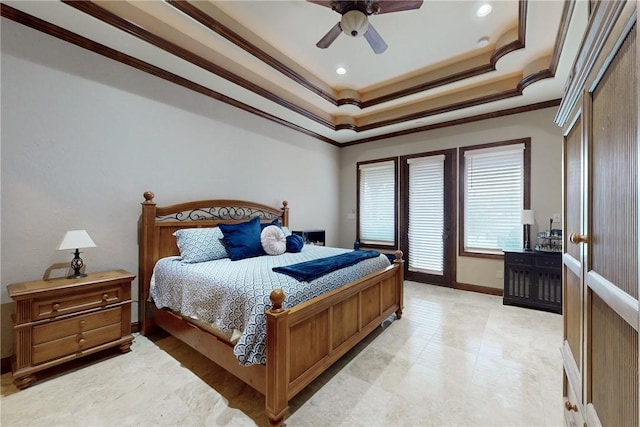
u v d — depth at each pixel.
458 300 3.85
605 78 0.75
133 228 2.75
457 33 2.80
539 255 3.42
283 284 1.86
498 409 1.72
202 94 3.33
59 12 2.09
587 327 0.89
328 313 2.00
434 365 2.21
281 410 1.54
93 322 2.18
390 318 3.19
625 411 0.64
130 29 2.33
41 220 2.22
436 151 4.61
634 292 0.58
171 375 2.06
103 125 2.54
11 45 2.07
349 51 3.12
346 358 2.33
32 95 2.17
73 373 2.07
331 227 5.61
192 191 3.24
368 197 5.48
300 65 3.41
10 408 1.69
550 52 2.82
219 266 2.42
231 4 2.43
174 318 2.39
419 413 1.69
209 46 2.92
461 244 4.37
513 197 3.95
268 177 4.21
